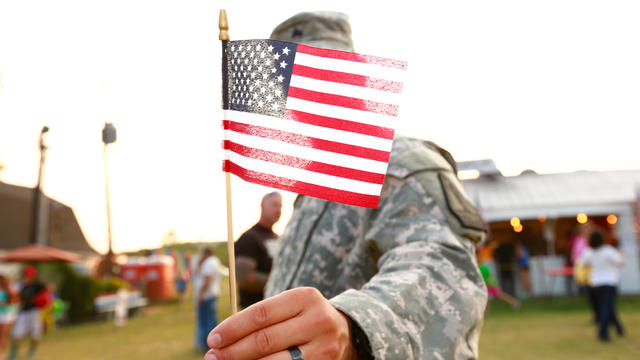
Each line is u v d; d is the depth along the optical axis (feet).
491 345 22.02
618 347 20.92
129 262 73.61
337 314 2.11
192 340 30.37
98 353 27.43
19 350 31.99
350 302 2.28
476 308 2.72
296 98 3.02
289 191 2.93
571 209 44.04
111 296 52.49
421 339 2.47
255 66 3.06
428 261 2.82
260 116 3.00
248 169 2.96
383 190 3.33
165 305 66.28
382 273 2.84
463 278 2.83
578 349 20.66
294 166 2.96
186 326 39.34
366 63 3.07
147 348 27.96
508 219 44.62
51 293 44.01
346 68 3.05
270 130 2.99
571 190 46.26
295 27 4.51
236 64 3.05
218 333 1.92
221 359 1.90
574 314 32.58
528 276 45.47
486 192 47.52
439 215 3.08
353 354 2.21
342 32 4.56
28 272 30.99
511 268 45.91
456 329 2.58
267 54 3.07
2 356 29.14
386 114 3.01
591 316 31.24
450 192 3.17
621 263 23.70
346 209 3.78
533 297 45.19
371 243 3.34
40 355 29.07
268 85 3.04
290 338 1.94
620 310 34.17
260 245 13.00
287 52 3.06
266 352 1.92
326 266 3.73
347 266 3.68
